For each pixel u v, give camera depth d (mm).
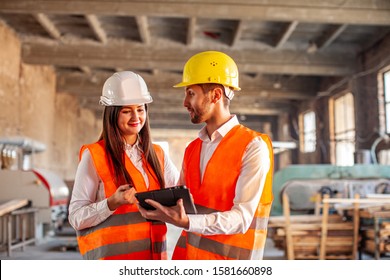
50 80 16172
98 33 11883
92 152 2299
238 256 2096
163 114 26859
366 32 12617
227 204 2102
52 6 9453
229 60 2250
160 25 12078
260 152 2072
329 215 7234
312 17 9555
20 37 12758
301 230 6992
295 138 21469
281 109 22156
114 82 2355
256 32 12664
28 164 12805
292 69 13375
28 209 8633
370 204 7230
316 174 9375
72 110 19984
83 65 12977
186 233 2346
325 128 17234
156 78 17062
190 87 2207
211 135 2205
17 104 12484
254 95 17562
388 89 12336
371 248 7062
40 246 8969
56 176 10227
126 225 2275
